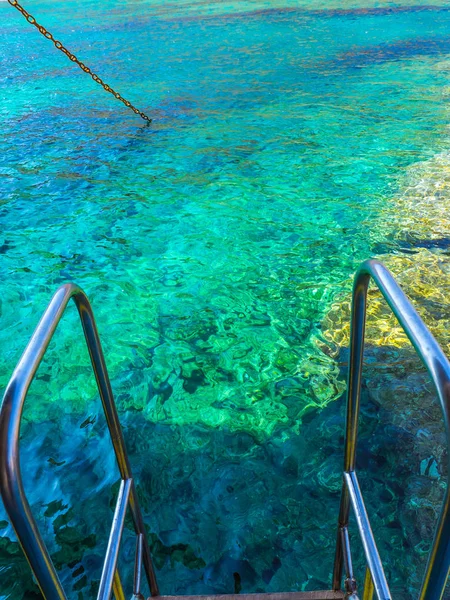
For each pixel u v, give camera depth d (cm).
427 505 241
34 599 212
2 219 549
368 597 140
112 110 895
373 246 472
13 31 1691
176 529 242
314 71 1095
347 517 164
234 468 272
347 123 795
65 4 2264
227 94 967
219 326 382
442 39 1321
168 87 1023
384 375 320
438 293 392
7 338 381
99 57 1301
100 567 227
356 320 133
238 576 221
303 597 167
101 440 292
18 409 85
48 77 1126
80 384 333
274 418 300
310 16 1722
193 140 753
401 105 863
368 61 1154
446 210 527
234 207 559
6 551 233
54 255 485
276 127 793
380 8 1792
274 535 237
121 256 480
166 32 1585
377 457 267
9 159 698
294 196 577
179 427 298
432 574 81
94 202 580
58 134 788
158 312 401
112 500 258
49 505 256
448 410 77
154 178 635
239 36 1477
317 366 337
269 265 455
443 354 82
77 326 388
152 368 344
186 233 513
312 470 268
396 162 651
